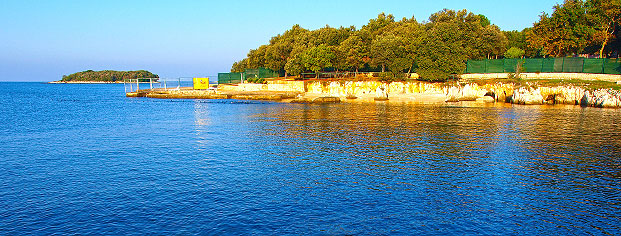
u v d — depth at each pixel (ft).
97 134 159.33
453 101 299.17
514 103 279.49
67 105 330.13
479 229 65.51
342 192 82.94
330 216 70.59
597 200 78.54
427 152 121.70
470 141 139.03
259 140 143.33
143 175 95.66
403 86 336.29
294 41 466.29
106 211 73.20
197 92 397.80
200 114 236.43
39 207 75.36
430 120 193.88
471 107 255.70
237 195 81.10
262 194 81.66
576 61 304.30
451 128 167.94
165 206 75.31
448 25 353.10
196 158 113.60
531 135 148.97
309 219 69.31
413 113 225.15
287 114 230.07
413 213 71.97
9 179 93.15
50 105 333.83
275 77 464.65
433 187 86.28
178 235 63.57
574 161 109.09
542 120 188.24
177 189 84.89
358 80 349.20
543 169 100.83
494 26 396.78
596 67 295.28
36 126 186.91
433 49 331.36
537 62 322.34
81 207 75.15
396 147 129.80
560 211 72.95
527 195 81.15
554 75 311.06
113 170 100.37
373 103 297.53
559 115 206.49
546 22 340.59
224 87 417.28
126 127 179.83
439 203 76.69
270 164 106.52
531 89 277.44
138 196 80.79
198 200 78.33
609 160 109.81
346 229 65.41
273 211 72.74
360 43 381.81
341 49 387.96
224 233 64.13
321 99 312.50
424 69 330.54
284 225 66.90
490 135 150.20
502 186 87.10
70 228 66.33
